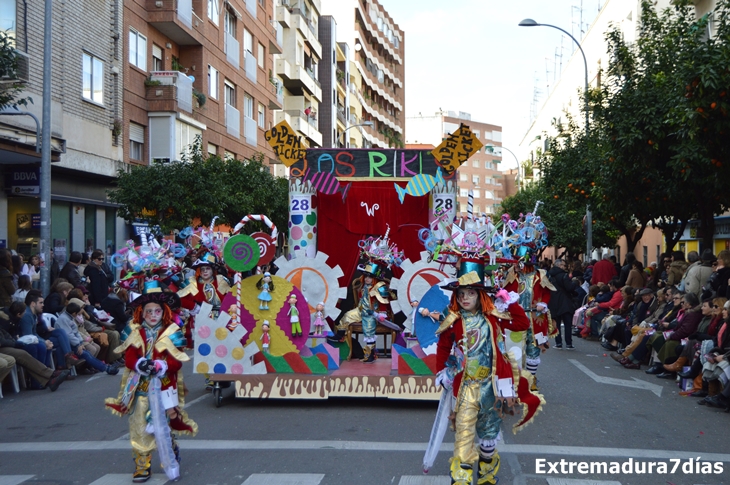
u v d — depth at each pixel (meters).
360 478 6.07
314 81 51.47
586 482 6.03
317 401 9.50
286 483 5.95
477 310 5.57
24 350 10.77
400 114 94.00
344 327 10.38
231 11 34.28
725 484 6.09
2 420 8.79
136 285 6.47
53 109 19.08
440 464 6.51
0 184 17.66
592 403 9.59
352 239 11.19
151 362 5.89
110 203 23.55
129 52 24.77
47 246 14.90
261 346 9.18
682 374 10.74
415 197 11.02
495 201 129.25
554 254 50.84
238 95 35.12
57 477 6.25
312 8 54.00
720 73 11.25
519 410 8.94
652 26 19.02
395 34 91.62
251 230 27.34
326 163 11.00
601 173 18.42
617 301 16.36
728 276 12.66
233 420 8.38
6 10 17.48
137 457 6.06
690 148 13.25
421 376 8.89
